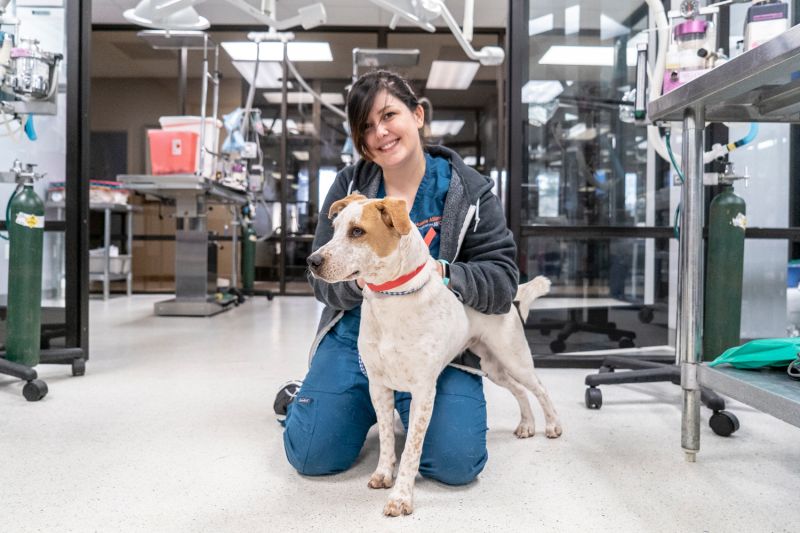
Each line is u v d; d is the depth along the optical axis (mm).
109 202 5312
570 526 1092
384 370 1193
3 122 2336
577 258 2822
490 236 1442
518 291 1562
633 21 2770
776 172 2805
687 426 1426
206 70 4172
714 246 2010
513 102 2611
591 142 2846
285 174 6359
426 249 1187
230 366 2529
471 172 1500
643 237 2598
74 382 2189
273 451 1486
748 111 1546
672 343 2896
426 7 2072
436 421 1284
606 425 1730
